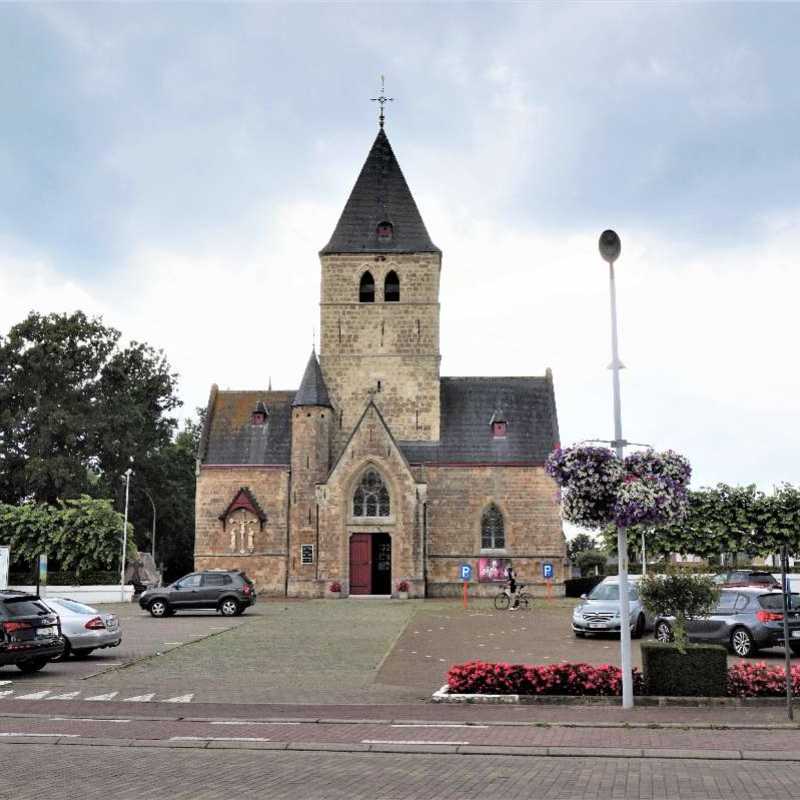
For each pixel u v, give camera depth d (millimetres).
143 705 19438
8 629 23500
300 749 14531
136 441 78500
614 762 13531
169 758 13883
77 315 77875
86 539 59125
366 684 22406
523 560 57375
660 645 19812
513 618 40125
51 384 75812
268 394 62844
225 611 42438
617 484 18641
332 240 61562
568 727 16578
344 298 61031
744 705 18906
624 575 19047
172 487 83562
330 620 39000
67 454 74188
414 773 12773
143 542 84125
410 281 61031
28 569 59781
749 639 27453
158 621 39969
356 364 60406
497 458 58562
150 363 83562
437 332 60562
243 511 58750
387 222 61688
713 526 43844
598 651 28750
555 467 19000
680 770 12922
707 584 19844
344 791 11672
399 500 55062
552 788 11781
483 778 12430
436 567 57375
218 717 17844
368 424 55906
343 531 55375
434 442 59344
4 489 74812
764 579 43875
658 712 18172
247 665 25656
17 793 11578
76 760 13727
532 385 61844
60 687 22219
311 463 57375
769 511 43562
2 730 16406
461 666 20469
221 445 60438
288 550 58094
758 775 12570
